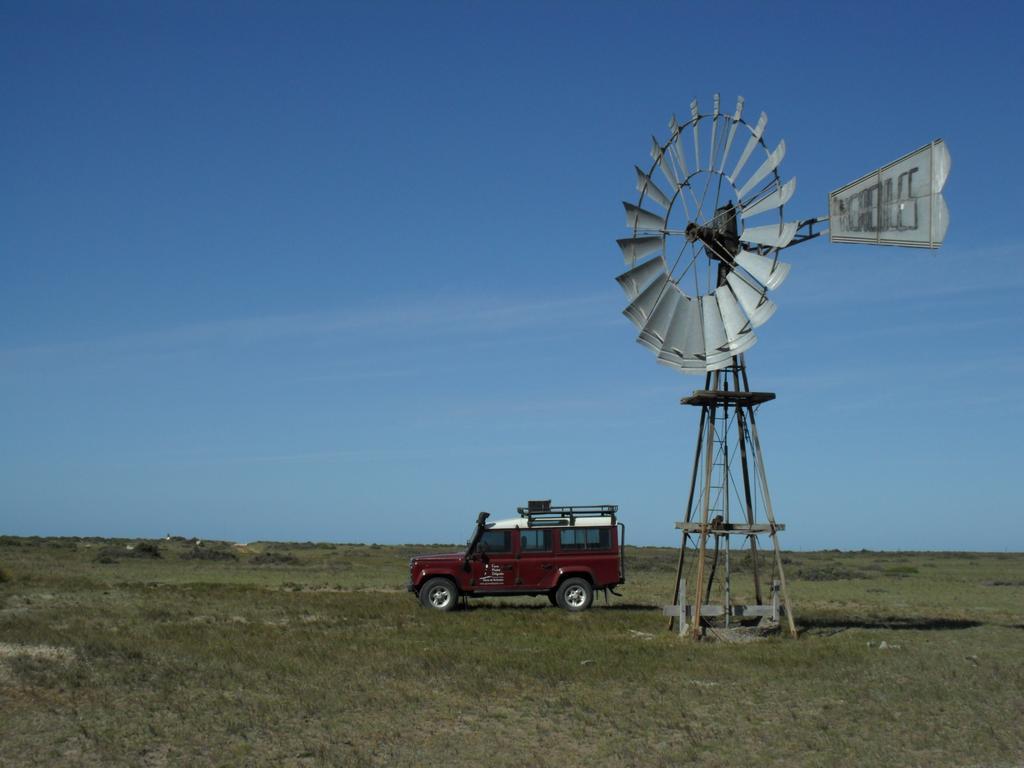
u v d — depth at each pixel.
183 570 48.69
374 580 42.66
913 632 22.36
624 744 11.81
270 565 56.44
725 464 21.94
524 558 28.55
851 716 13.38
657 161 22.78
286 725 12.55
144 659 16.70
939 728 12.72
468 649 18.89
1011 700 14.34
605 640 20.91
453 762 11.05
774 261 20.42
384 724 12.68
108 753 11.04
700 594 21.20
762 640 20.86
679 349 21.83
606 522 29.08
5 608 24.80
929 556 96.69
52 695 13.73
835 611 28.03
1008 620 25.61
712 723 13.05
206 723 12.48
